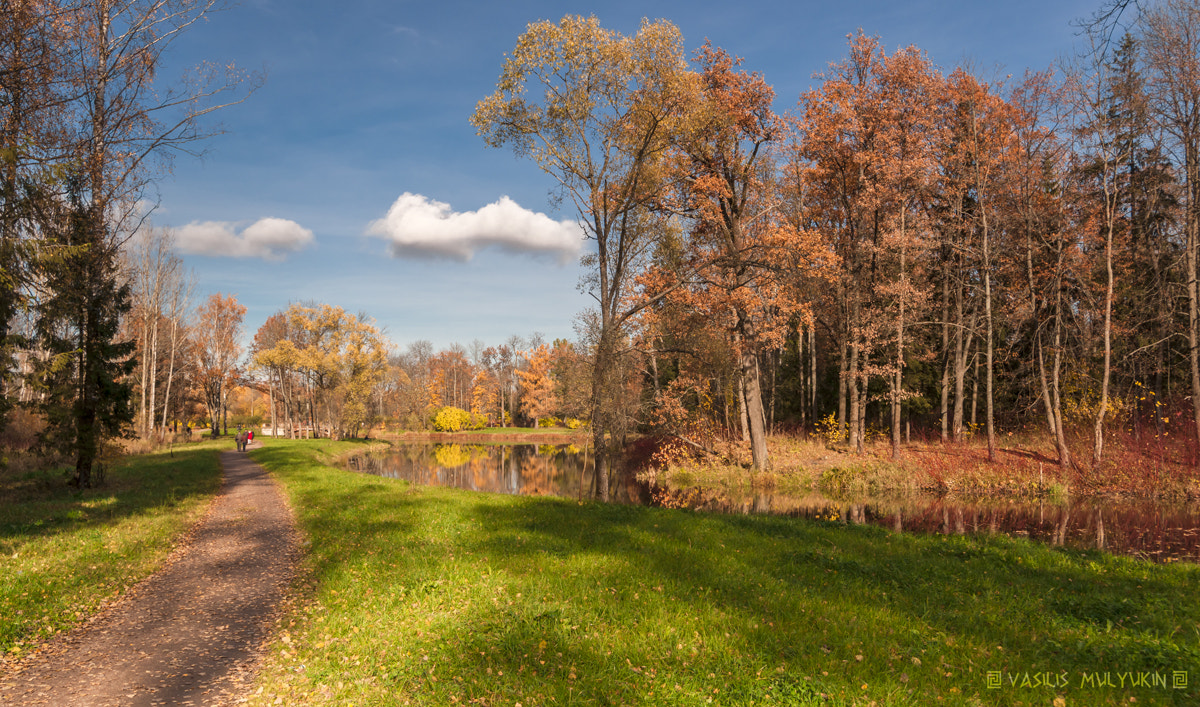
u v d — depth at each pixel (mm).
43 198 13000
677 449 30875
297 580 9023
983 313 30453
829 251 23547
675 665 5367
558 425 88688
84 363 17641
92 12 14688
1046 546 12430
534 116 18094
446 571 8328
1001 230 27328
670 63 17188
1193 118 20359
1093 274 26469
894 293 25656
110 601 8055
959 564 10156
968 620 6859
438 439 74125
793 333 40062
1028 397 29328
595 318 27766
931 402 34500
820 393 39156
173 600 8141
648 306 21062
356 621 6746
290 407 63406
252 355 66250
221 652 6344
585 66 17203
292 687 5328
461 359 104625
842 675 5207
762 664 5348
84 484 17891
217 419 64125
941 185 27859
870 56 25344
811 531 12930
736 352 26703
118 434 18703
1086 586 8805
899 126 25531
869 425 37531
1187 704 4918
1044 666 5555
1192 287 21828
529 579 7930
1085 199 23609
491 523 12547
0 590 7602
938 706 4762
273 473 25578
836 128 24844
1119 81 20406
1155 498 20531
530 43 17141
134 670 5871
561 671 5273
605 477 19188
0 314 13250
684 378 29438
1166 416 25703
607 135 18031
